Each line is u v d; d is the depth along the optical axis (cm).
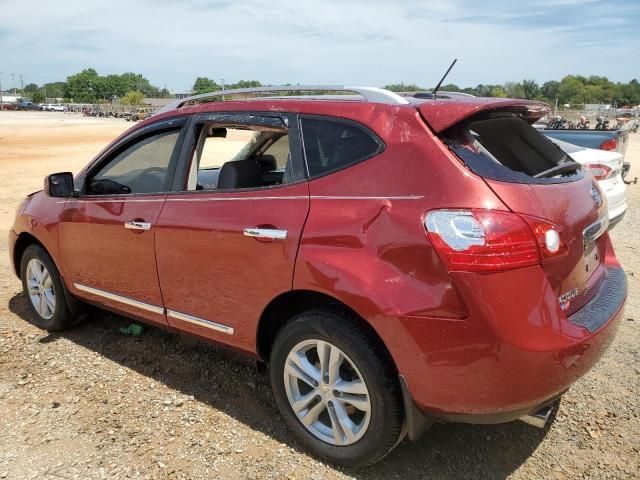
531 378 238
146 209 358
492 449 305
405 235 248
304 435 299
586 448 306
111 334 448
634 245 736
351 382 278
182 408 343
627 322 469
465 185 244
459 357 240
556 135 1002
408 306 246
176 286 343
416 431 266
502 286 234
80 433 318
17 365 398
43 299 455
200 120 350
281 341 296
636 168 1636
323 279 267
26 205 466
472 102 269
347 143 282
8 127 4512
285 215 287
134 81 18650
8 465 291
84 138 3189
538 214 246
